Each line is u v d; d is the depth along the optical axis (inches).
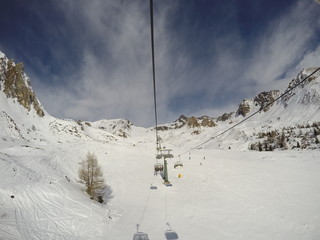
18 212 853.2
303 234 941.8
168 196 1408.7
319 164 2527.1
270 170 2135.8
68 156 1940.2
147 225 1011.3
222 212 1159.0
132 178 1753.2
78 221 935.7
